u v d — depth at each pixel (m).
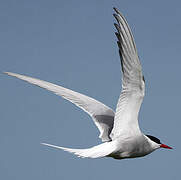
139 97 11.26
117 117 11.61
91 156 11.09
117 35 10.08
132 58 10.46
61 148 10.79
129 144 11.96
